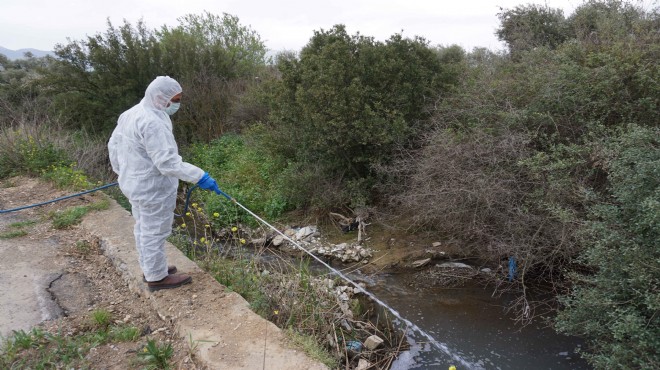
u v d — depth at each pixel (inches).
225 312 143.7
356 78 277.3
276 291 169.5
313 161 320.8
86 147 372.2
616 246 143.9
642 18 279.3
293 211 322.7
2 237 205.0
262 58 704.4
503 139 214.1
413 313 196.9
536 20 409.4
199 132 515.2
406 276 230.7
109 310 151.5
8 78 692.1
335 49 286.5
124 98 479.2
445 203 221.3
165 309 144.7
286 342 130.2
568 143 213.5
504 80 258.8
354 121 277.4
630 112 201.8
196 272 168.6
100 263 186.7
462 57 462.3
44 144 336.2
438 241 256.2
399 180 276.2
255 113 499.8
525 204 202.8
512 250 202.4
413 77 298.7
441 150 232.5
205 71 535.8
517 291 207.8
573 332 153.5
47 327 139.9
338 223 297.1
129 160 136.6
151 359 122.4
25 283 167.2
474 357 166.4
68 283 169.0
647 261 130.6
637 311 129.4
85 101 469.7
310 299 174.7
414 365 163.0
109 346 131.3
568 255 190.9
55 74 482.0
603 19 292.5
